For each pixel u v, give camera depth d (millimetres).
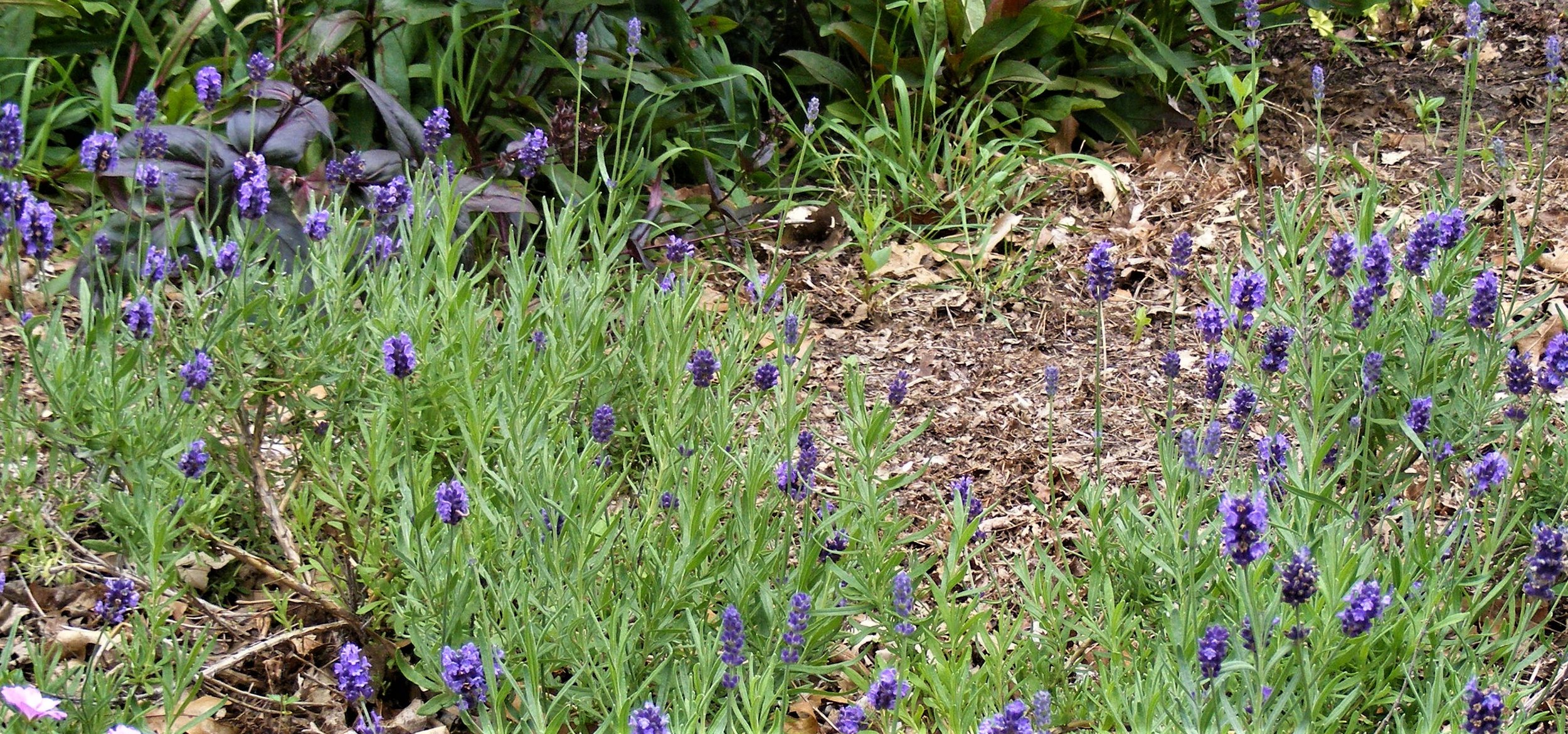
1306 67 3078
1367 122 2795
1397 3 3273
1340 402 1729
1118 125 2820
